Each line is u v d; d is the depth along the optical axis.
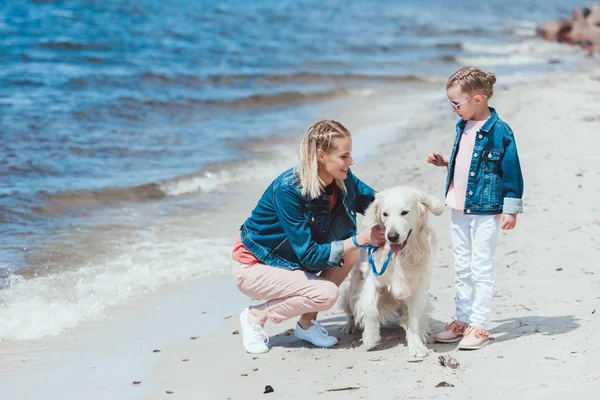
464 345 4.41
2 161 9.86
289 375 4.27
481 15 43.50
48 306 5.58
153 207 8.54
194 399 3.99
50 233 7.47
